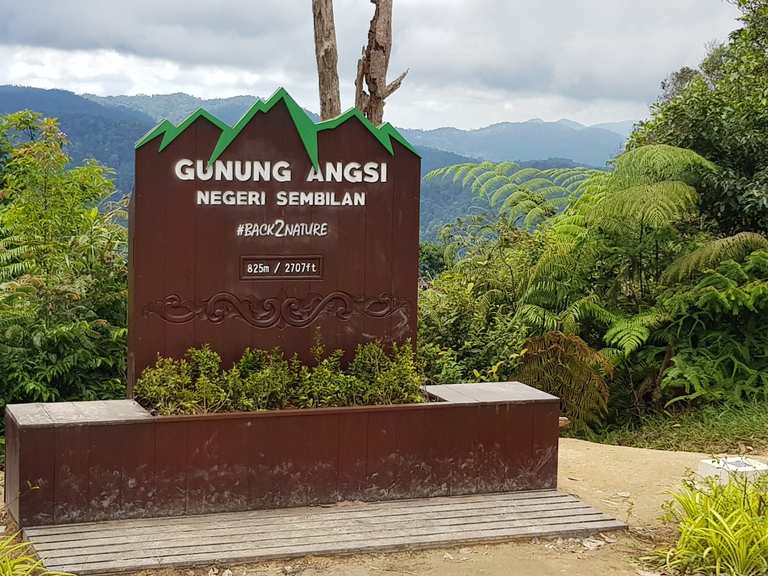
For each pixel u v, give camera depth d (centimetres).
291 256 616
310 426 582
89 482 541
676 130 1176
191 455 559
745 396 994
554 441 636
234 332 609
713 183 1121
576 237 1105
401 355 635
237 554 503
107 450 543
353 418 590
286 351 620
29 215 947
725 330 1044
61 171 969
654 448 891
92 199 1065
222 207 601
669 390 1032
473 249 1213
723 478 622
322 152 618
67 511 538
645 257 1105
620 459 748
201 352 595
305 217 617
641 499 639
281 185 611
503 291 1123
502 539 546
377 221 633
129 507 549
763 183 1107
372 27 1076
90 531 528
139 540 518
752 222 1142
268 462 575
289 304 618
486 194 1370
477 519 571
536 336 1038
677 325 1053
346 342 632
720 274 1023
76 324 838
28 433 528
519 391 656
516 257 1154
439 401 626
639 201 1020
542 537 554
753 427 885
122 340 878
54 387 847
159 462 553
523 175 1390
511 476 627
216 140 597
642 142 1245
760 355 1019
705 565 506
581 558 528
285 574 492
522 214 1302
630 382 1048
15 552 505
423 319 1045
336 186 622
